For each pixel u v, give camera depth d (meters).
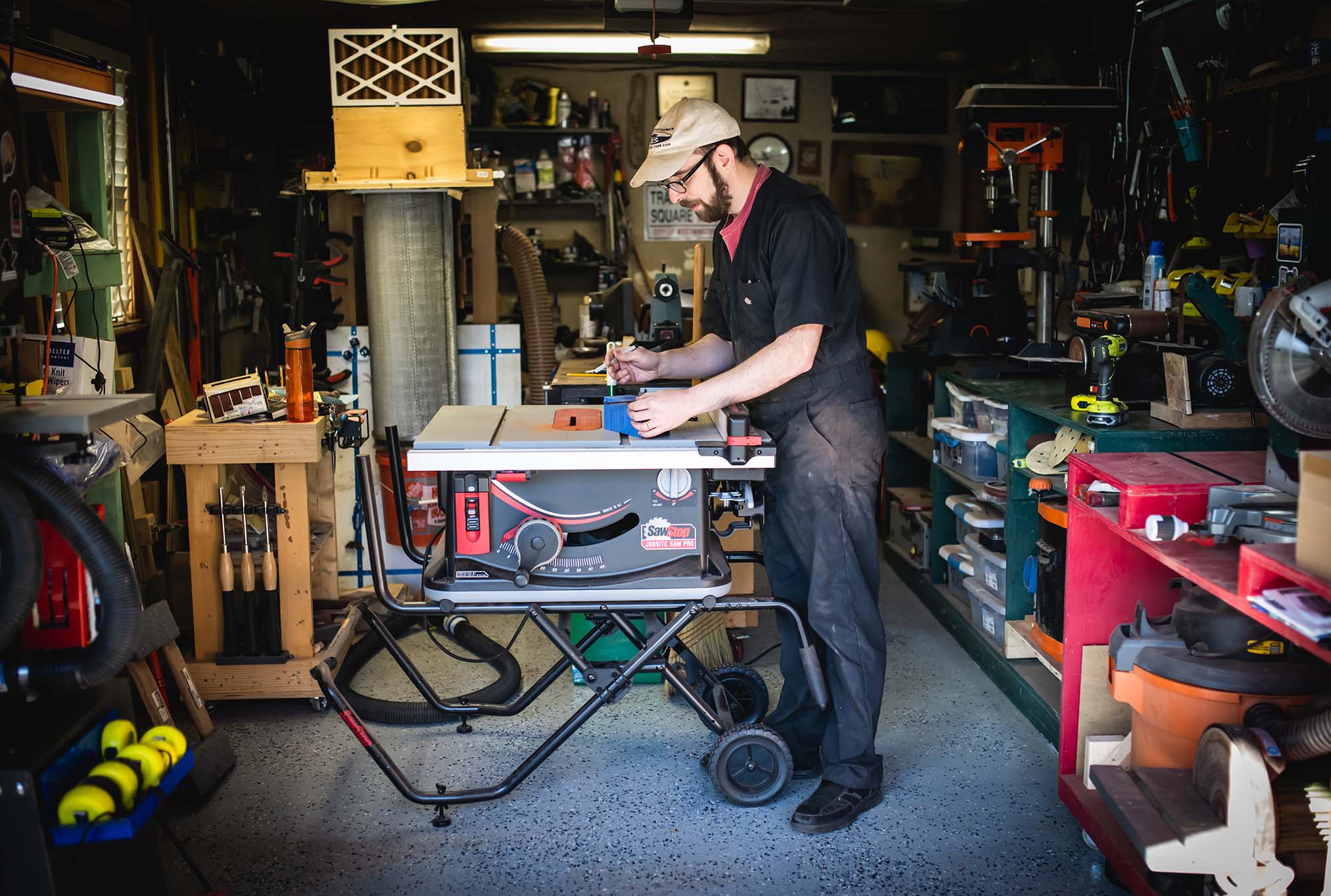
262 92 5.79
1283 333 1.96
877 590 2.77
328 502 3.71
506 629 4.16
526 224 6.94
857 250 7.14
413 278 4.14
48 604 1.96
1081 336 3.24
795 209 2.54
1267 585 1.83
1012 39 5.98
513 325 4.62
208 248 5.63
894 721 3.37
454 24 5.68
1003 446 3.64
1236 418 2.88
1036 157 4.10
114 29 4.65
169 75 5.01
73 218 2.77
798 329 2.48
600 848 2.64
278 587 3.31
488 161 4.94
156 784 1.90
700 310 4.08
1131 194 4.54
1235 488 2.21
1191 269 3.60
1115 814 2.15
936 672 3.77
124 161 4.68
